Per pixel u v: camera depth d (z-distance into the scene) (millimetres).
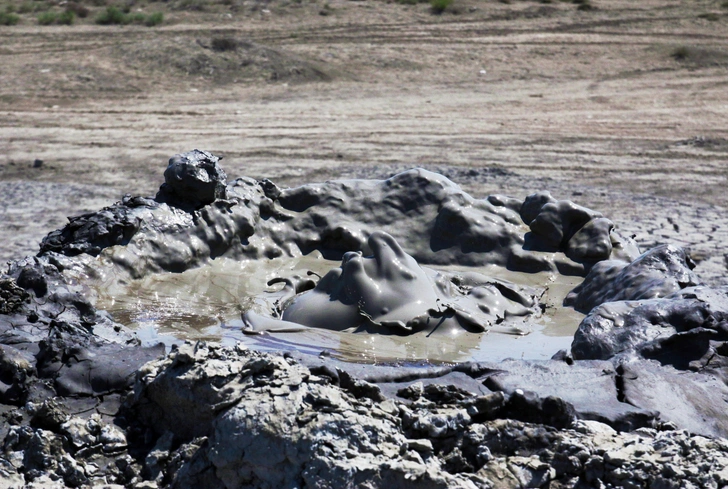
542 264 9648
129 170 22078
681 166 22562
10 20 41469
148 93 31062
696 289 7473
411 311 8023
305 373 5152
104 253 8906
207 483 4875
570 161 22859
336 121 27281
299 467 4660
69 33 39406
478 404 5332
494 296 8656
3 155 23484
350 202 10250
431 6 43969
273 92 31406
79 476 5113
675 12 43625
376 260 8430
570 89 31891
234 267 9531
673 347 6699
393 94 31203
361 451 4707
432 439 5082
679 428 5645
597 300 8672
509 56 36562
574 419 5461
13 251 15531
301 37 38750
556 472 5082
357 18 42188
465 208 10086
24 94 30219
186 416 5281
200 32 39469
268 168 21797
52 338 6191
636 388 6000
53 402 5500
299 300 8531
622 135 25672
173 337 7668
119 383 5820
